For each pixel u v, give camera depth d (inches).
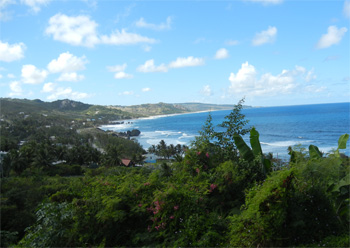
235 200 193.0
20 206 1135.6
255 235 139.1
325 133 3993.6
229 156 251.4
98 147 4549.7
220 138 268.8
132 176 220.5
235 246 143.9
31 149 2588.6
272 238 137.8
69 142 4731.8
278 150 2751.0
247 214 142.3
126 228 178.2
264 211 140.7
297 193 150.9
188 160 236.7
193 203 171.9
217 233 155.6
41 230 179.6
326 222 147.4
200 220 159.6
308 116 7386.8
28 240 179.5
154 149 3838.6
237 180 202.2
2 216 889.5
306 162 169.5
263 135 4143.7
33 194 1159.0
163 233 160.6
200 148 245.0
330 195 153.9
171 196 171.6
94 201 182.1
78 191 216.5
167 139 5241.1
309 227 144.8
